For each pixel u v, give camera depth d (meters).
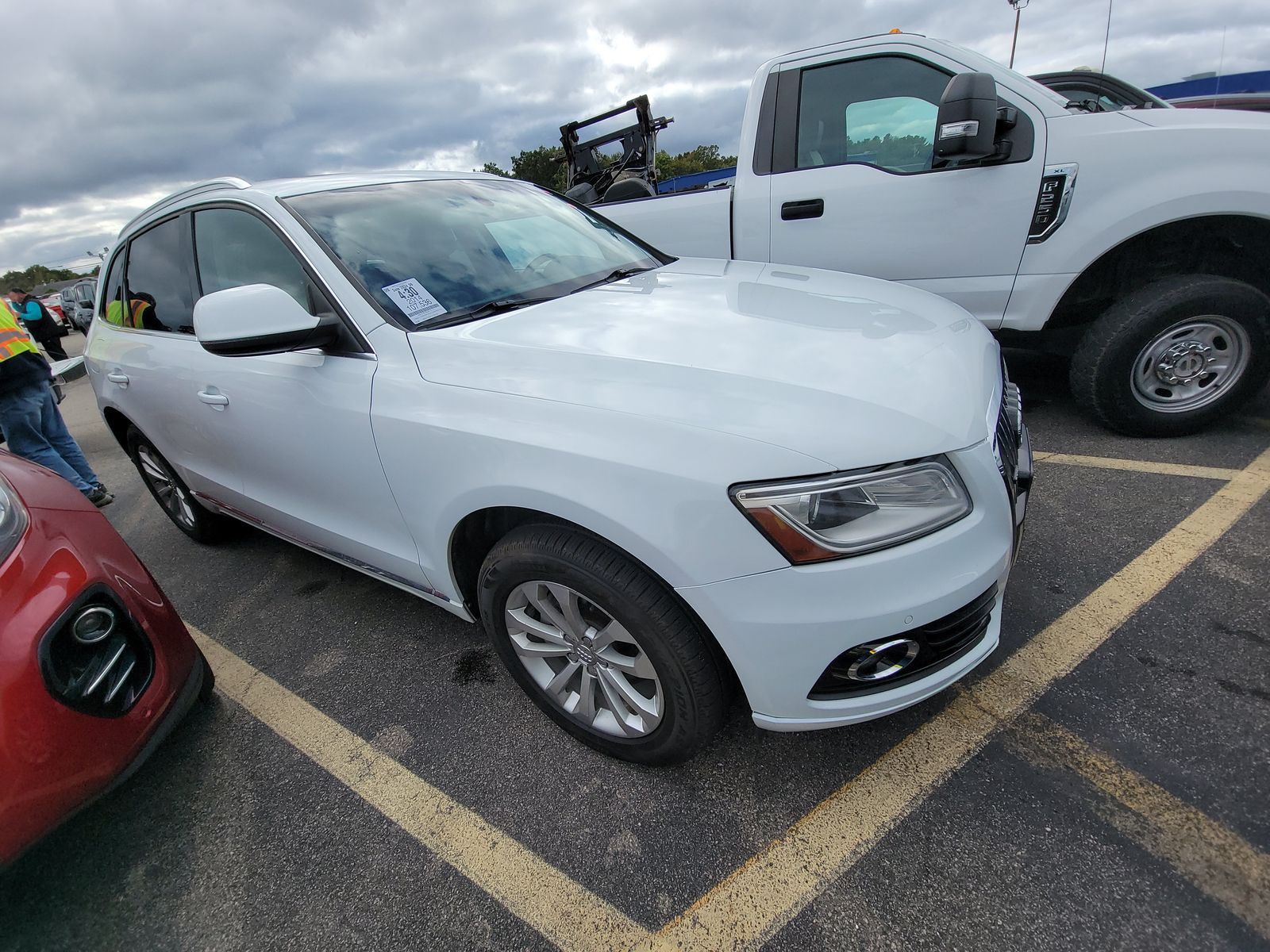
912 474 1.37
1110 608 2.16
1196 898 1.35
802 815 1.63
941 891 1.43
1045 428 3.48
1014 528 1.59
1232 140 2.64
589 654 1.72
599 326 1.79
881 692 1.48
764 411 1.39
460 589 1.95
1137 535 2.50
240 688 2.35
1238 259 3.01
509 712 2.08
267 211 2.14
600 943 1.43
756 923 1.42
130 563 1.82
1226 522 2.49
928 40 3.15
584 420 1.48
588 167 8.08
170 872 1.70
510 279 2.19
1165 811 1.52
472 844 1.67
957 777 1.67
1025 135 2.93
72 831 1.84
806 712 1.47
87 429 7.14
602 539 1.50
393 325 1.87
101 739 1.50
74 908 1.64
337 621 2.68
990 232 3.06
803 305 1.92
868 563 1.35
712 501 1.34
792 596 1.36
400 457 1.78
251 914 1.57
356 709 2.18
